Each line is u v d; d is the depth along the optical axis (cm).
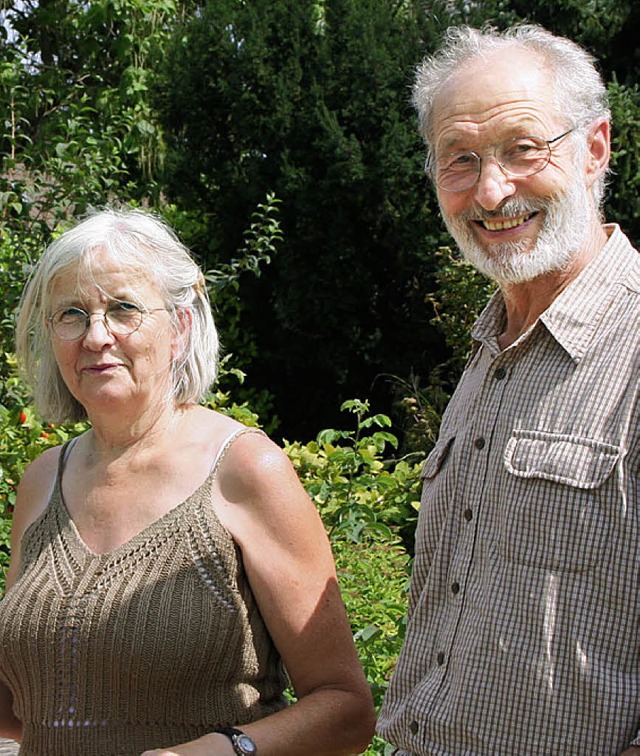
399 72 880
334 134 865
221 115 952
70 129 646
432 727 200
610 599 182
